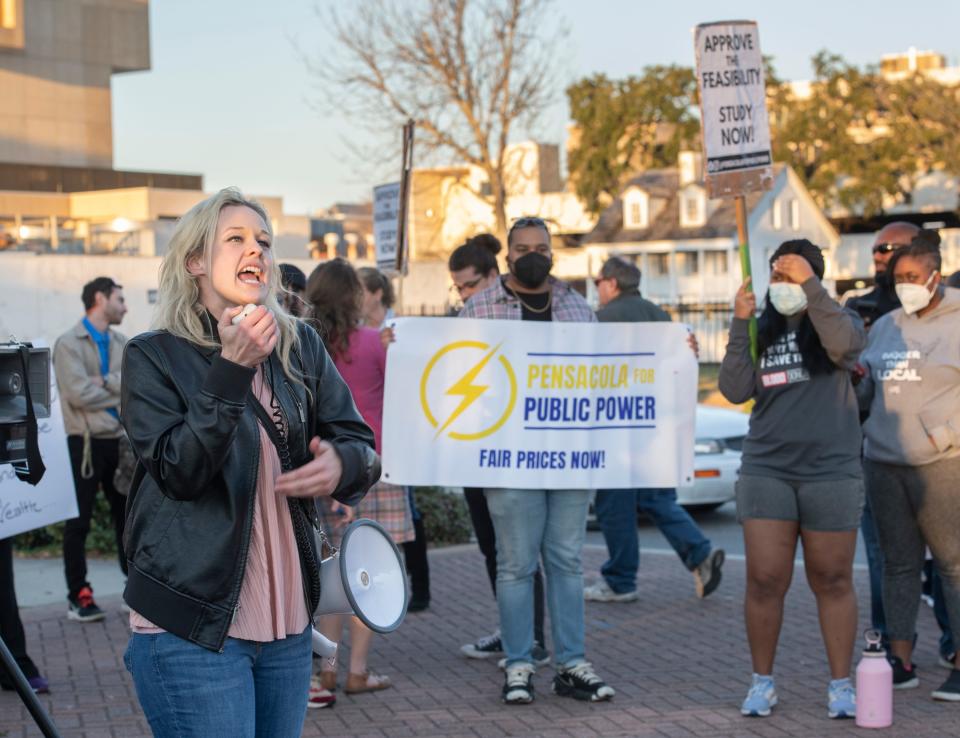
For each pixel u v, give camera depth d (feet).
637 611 27.04
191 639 9.82
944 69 215.51
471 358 20.79
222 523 9.91
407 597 11.09
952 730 18.22
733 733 18.26
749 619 19.13
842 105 188.96
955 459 19.57
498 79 130.82
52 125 258.57
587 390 20.99
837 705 18.84
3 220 163.84
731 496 39.27
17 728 18.69
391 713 19.54
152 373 10.01
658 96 195.62
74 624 25.99
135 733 18.52
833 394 18.37
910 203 189.16
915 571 20.48
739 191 19.36
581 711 19.54
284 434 10.41
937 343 19.76
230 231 10.24
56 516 21.77
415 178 183.73
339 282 21.03
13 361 12.42
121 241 152.15
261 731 10.50
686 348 21.36
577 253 193.67
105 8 264.52
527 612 20.16
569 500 20.59
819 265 18.83
